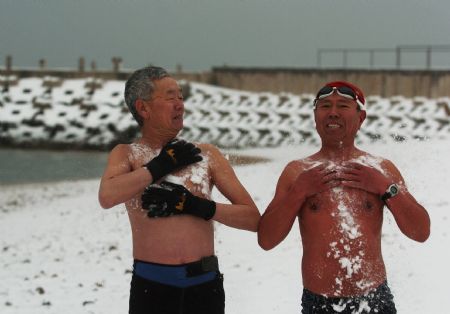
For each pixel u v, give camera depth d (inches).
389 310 134.6
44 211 590.6
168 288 135.2
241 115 1496.1
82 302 278.8
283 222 133.6
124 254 384.2
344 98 135.2
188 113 1509.6
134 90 140.5
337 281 131.7
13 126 1535.4
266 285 269.1
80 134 1499.8
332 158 138.9
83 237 448.8
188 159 135.8
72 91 1638.8
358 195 133.3
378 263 134.0
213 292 138.2
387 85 1545.3
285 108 1512.1
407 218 132.8
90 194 694.5
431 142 507.8
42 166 1083.3
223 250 339.9
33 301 283.3
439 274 258.1
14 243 443.2
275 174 623.2
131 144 143.8
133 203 138.3
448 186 371.9
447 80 1498.5
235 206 137.4
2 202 679.1
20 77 1713.8
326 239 132.3
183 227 135.7
